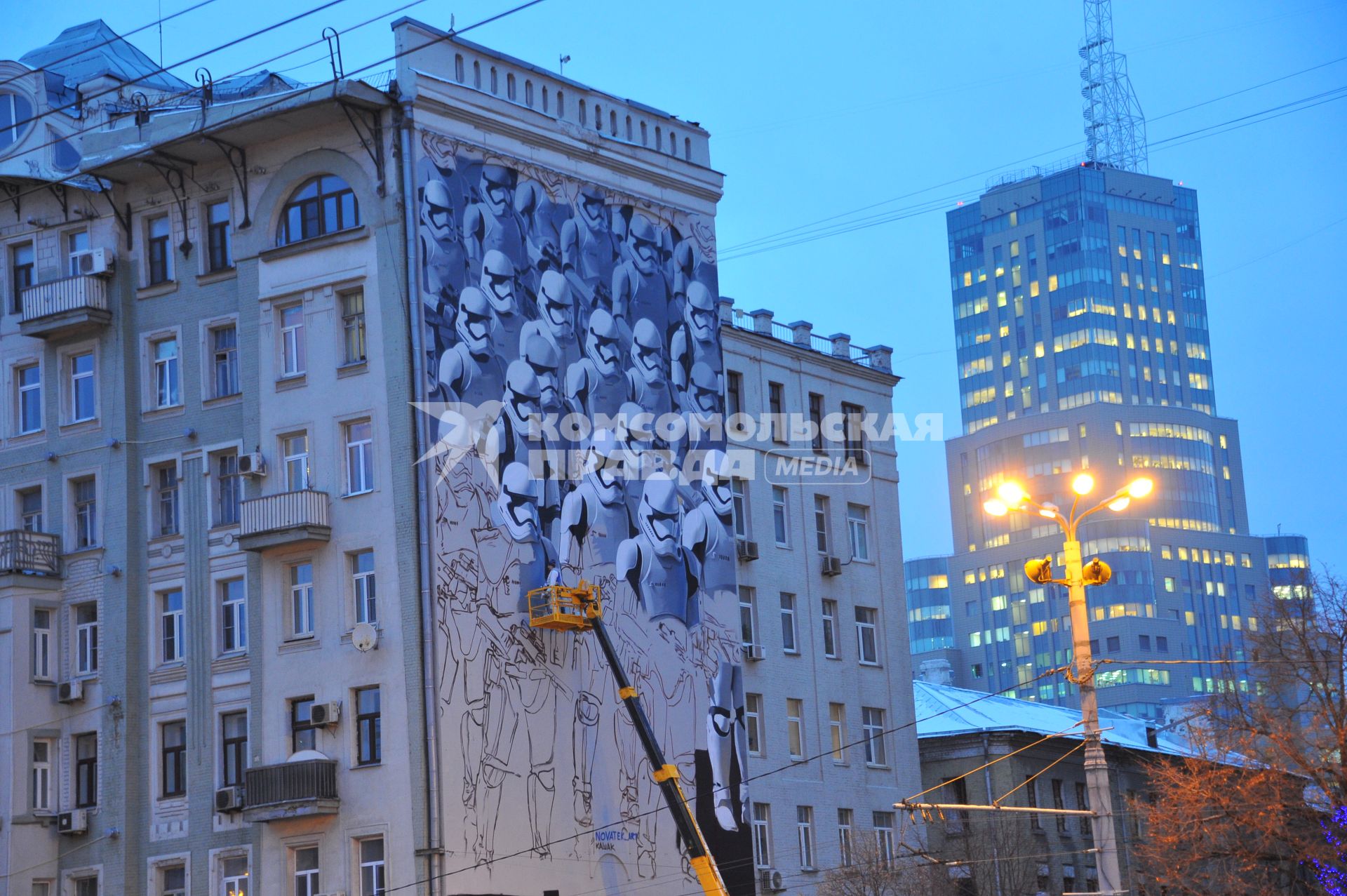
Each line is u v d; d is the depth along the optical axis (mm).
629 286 58812
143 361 55656
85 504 55938
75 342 56500
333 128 53656
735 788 58344
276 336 53500
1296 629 59344
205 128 53531
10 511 56531
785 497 67125
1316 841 53094
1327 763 52969
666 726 56344
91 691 54188
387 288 52125
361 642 50188
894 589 71062
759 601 64375
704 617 58938
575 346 56250
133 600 54281
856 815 66188
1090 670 33562
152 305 55719
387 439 51406
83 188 56500
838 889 61438
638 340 58656
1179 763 85000
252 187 54562
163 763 53156
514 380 53906
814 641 66500
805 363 69500
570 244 56875
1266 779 53031
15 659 53906
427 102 53094
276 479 52688
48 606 55062
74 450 55906
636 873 53656
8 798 53094
